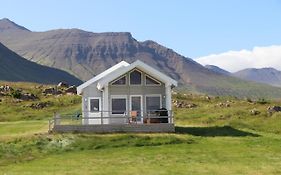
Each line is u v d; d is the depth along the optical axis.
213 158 36.06
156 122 51.22
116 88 53.12
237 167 32.03
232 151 39.53
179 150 40.06
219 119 72.69
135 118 51.94
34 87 119.56
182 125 60.31
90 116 53.84
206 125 60.59
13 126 58.72
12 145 41.44
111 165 33.34
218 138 47.31
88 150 41.06
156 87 53.72
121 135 45.34
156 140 44.62
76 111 85.81
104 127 48.38
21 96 101.81
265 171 30.52
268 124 67.69
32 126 57.22
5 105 93.06
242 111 76.94
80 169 31.78
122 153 38.84
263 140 46.44
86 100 54.50
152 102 53.66
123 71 52.44
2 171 31.72
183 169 31.34
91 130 48.06
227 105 89.25
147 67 52.66
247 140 46.28
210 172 30.19
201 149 40.62
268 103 91.50
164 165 33.06
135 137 45.00
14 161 36.84
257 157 36.50
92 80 55.00
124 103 53.22
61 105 95.81
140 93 53.47
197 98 110.62
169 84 52.97
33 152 40.06
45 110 90.38
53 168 32.44
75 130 47.78
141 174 29.64
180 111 84.56
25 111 88.75
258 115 74.25
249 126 66.19
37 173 30.31
